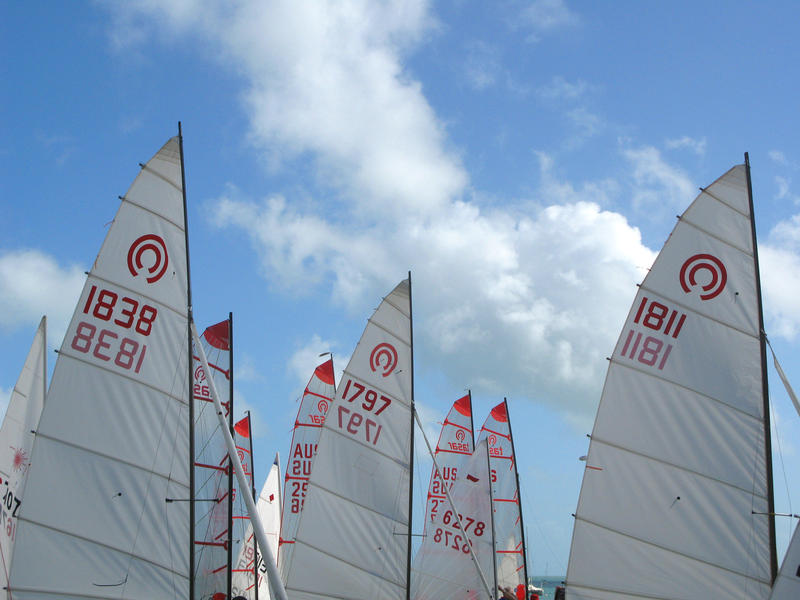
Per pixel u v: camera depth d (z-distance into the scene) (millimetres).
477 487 32281
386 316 28469
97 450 18688
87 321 19062
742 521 19297
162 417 19141
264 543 19344
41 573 18031
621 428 20703
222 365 27078
